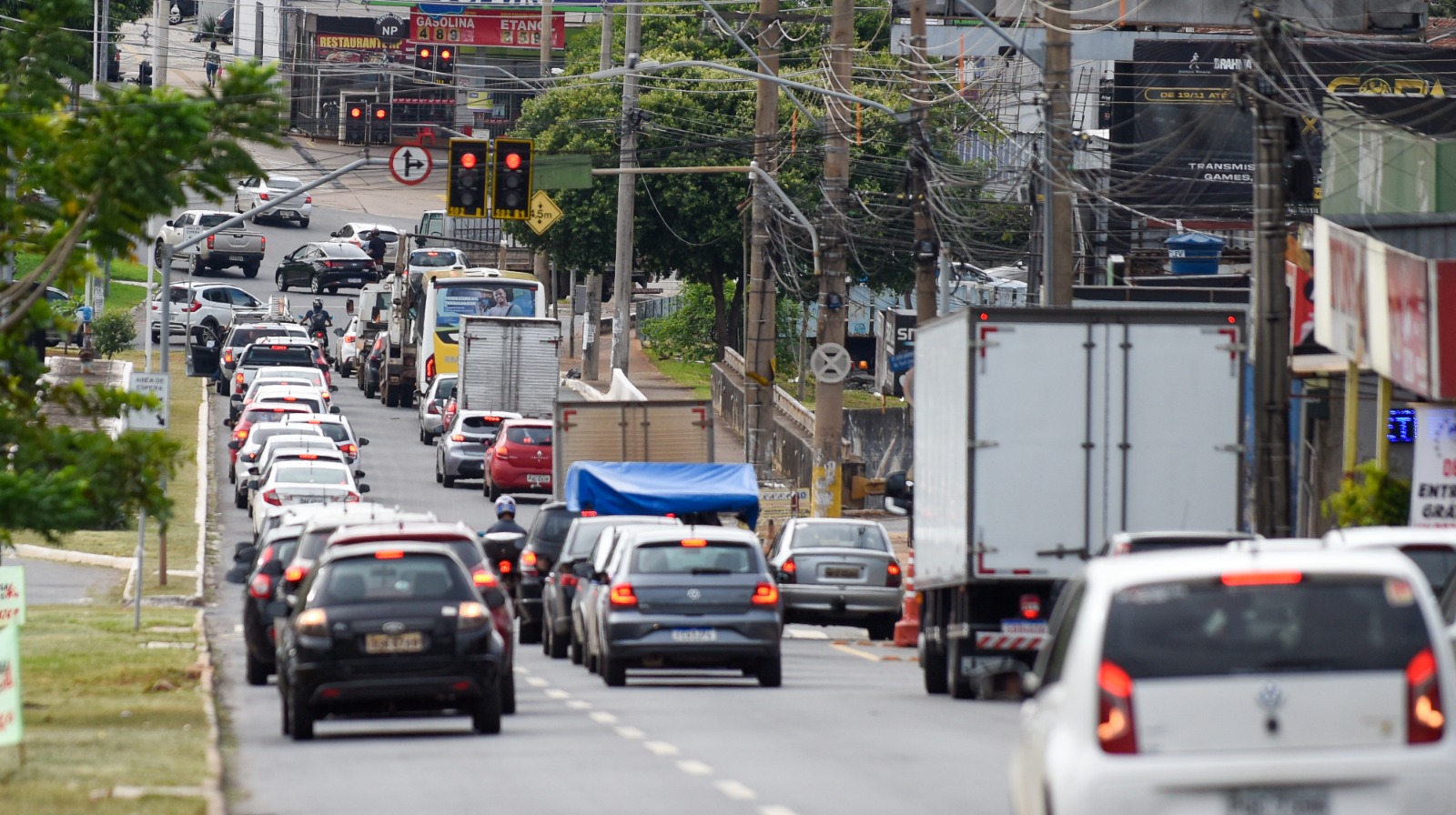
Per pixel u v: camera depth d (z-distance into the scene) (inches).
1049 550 2677.2
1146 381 2691.9
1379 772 1163.9
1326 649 1178.0
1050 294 3796.8
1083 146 7199.8
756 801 1754.4
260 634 3051.2
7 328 2449.6
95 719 2439.7
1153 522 2691.9
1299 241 4446.4
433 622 2278.5
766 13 5600.4
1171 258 6141.7
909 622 4057.6
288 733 2346.2
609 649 2989.7
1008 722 2477.9
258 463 6077.8
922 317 4416.8
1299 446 4409.5
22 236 2474.2
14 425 2434.8
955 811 1685.5
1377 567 1196.5
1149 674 1177.4
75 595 4579.2
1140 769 1165.1
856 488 6943.9
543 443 6358.3
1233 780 1163.3
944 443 2834.6
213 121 2391.7
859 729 2389.3
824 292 4990.2
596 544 3440.0
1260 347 3228.3
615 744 2234.3
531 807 1731.1
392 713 2672.2
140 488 2500.0
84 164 2308.1
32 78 2522.1
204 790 1780.3
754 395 5556.1
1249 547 1273.4
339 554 2330.2
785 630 4505.4
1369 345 3221.0
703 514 4485.7
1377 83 7239.2
